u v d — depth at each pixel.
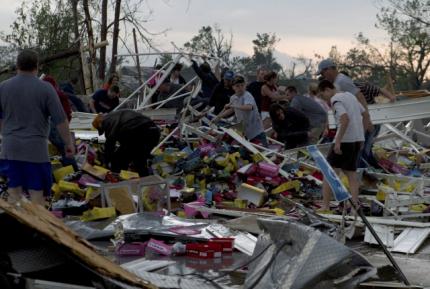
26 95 8.48
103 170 11.12
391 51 45.53
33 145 8.51
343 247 5.92
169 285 5.99
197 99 16.58
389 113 14.46
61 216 9.73
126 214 9.62
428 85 44.47
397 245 8.77
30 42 30.42
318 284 5.84
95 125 11.92
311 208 10.55
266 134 15.40
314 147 7.43
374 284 6.81
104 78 27.38
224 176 11.78
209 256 7.68
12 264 4.77
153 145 11.70
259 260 6.55
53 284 5.49
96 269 4.54
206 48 39.12
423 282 7.18
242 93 13.88
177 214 10.16
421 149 15.88
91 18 25.48
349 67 45.81
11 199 5.16
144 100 16.62
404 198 10.87
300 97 14.68
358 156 10.09
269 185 11.55
